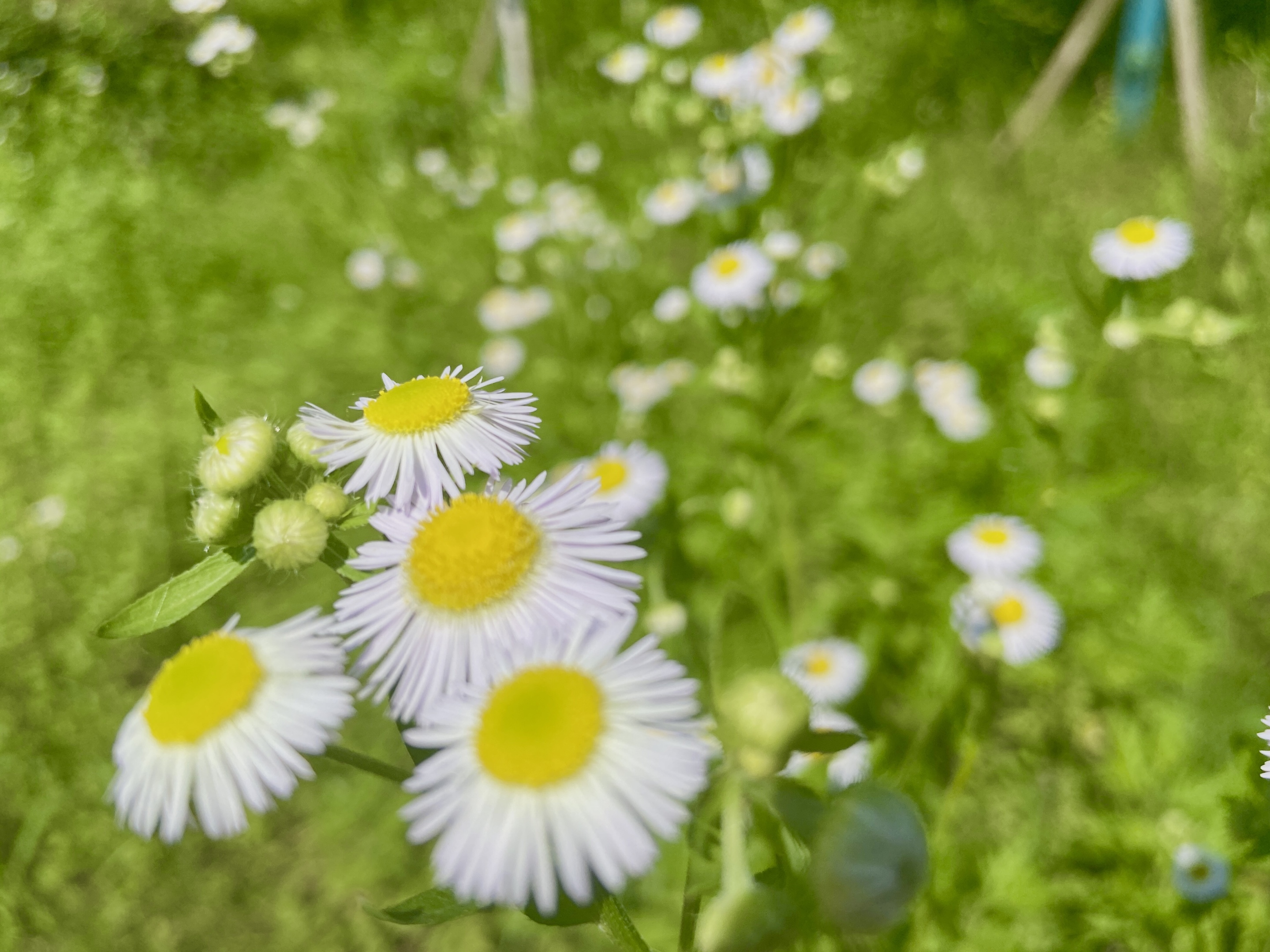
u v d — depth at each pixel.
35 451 0.25
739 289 0.21
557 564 0.08
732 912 0.07
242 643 0.07
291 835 0.18
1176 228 0.17
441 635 0.08
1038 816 0.15
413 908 0.08
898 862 0.07
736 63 0.25
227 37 0.32
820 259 0.25
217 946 0.17
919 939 0.13
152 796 0.07
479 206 0.33
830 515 0.20
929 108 0.34
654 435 0.24
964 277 0.27
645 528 0.19
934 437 0.22
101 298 0.29
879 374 0.23
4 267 0.28
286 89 0.36
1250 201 0.23
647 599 0.17
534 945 0.16
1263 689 0.16
